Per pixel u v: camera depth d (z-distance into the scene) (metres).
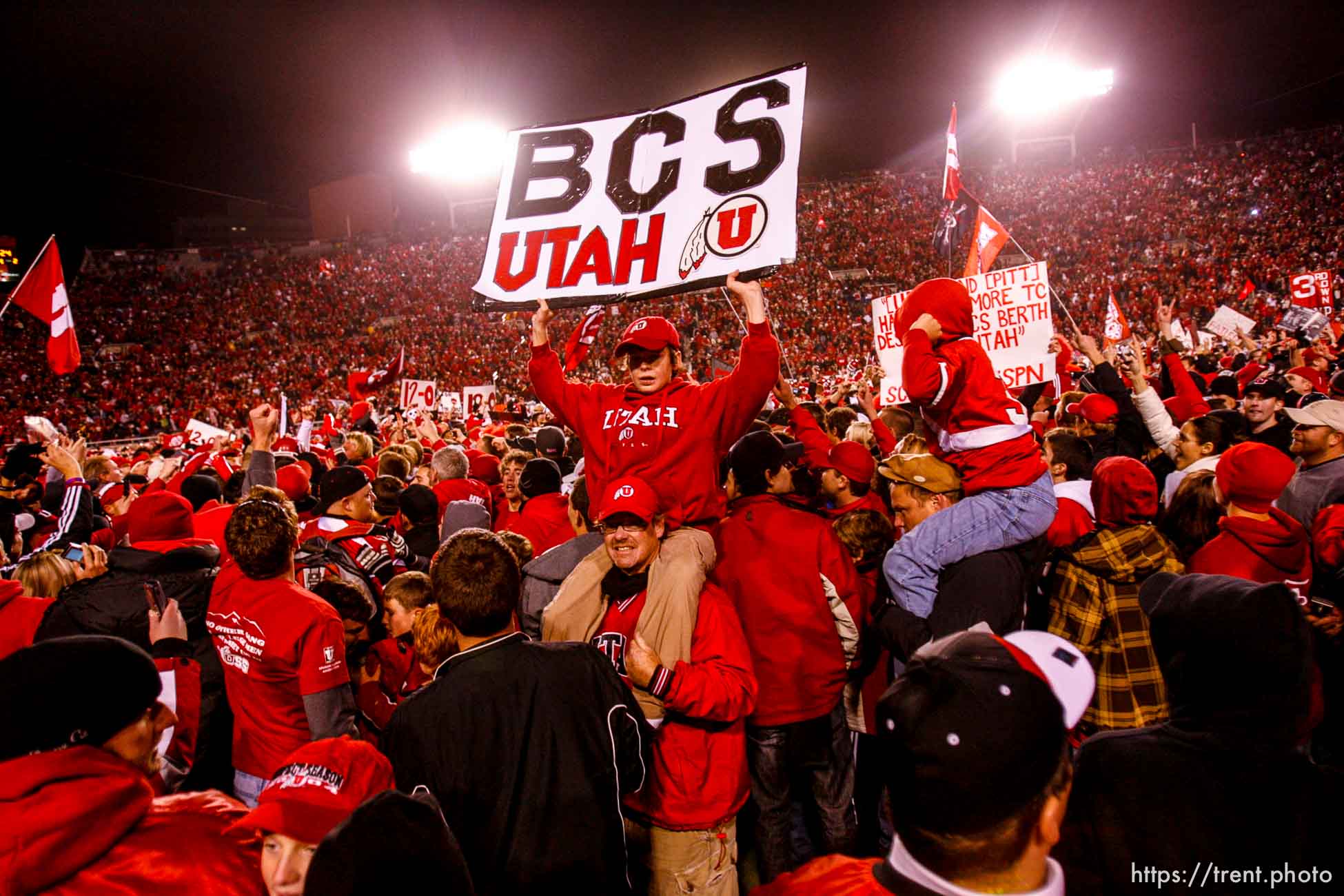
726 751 2.73
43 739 1.49
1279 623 1.50
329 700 2.90
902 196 46.75
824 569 3.14
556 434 6.72
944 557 2.79
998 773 1.10
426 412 11.99
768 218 2.98
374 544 4.41
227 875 1.56
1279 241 37.09
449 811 2.14
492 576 2.27
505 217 3.51
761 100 3.09
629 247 3.25
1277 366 8.55
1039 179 47.59
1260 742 1.50
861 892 1.22
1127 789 1.58
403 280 46.91
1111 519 2.99
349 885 1.16
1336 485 3.73
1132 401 4.98
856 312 36.34
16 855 1.40
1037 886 1.15
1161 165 46.53
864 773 3.95
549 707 2.22
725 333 34.12
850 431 5.42
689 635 2.58
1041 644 1.44
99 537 5.02
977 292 5.91
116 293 45.34
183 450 11.75
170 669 2.58
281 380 37.06
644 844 2.82
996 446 2.80
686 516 2.87
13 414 32.28
